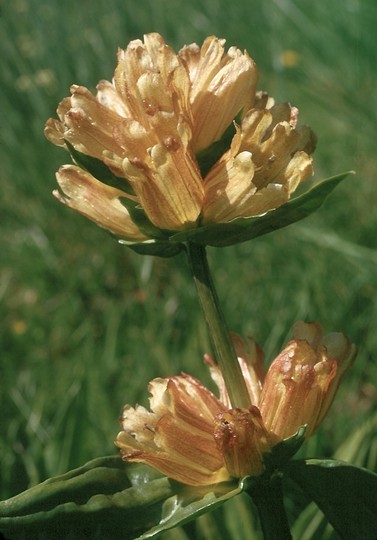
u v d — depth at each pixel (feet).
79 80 3.20
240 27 3.63
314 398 1.07
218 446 1.06
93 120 1.07
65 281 2.58
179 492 1.11
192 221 1.06
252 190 1.04
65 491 1.10
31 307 2.55
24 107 3.09
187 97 1.07
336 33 3.38
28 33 3.40
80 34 3.42
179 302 2.27
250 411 1.05
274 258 2.35
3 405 1.96
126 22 3.49
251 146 1.07
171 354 2.06
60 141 1.11
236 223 1.05
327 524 1.39
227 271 2.35
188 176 1.04
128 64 1.06
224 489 1.10
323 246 2.25
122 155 1.07
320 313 2.08
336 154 2.86
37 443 1.59
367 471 1.09
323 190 1.05
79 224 2.71
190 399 1.10
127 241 1.11
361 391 2.01
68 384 2.06
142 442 1.09
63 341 2.40
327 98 3.13
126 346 2.24
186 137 1.03
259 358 1.17
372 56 3.23
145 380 1.98
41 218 2.79
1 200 2.91
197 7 3.74
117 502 1.11
